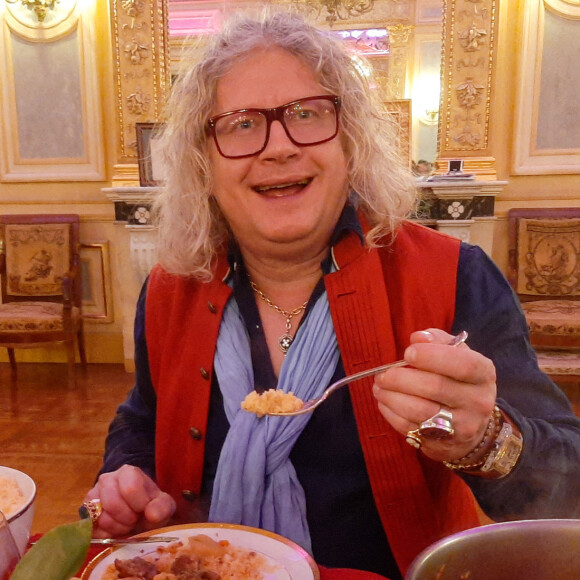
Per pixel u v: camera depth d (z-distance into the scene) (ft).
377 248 3.19
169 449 3.33
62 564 1.36
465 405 2.11
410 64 14.29
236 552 2.30
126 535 2.76
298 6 3.21
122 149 12.39
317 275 3.24
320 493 3.00
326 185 2.93
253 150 2.84
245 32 2.96
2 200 13.21
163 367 3.42
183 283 3.47
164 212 3.42
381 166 3.20
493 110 11.98
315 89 2.90
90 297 13.34
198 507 3.26
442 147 12.23
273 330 3.23
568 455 2.48
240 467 2.92
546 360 10.00
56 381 12.26
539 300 11.62
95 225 13.12
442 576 1.26
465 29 11.76
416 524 2.94
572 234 11.32
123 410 3.82
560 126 11.90
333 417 2.98
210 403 3.21
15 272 12.64
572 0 11.39
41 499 7.27
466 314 3.08
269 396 2.59
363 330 3.00
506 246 12.40
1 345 11.51
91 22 12.30
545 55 11.71
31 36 12.46
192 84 3.00
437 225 11.74
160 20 12.01
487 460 2.35
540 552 1.31
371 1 13.96
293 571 2.16
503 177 12.35
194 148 3.12
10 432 9.46
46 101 12.74
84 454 8.61
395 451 2.91
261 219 2.92
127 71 12.12
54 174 12.94
